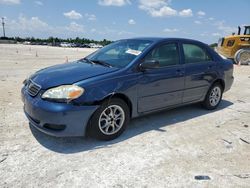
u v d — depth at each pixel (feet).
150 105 14.93
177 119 17.02
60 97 11.78
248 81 33.35
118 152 12.14
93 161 11.26
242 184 9.91
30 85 13.25
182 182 9.93
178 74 15.99
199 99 18.19
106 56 16.01
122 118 13.67
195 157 11.91
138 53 14.67
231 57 56.70
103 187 9.47
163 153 12.18
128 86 13.48
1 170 10.32
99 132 12.86
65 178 9.95
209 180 10.11
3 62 51.39
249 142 13.75
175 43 16.53
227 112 19.07
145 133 14.44
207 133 14.80
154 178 10.13
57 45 265.54
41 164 10.87
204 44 18.70
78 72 13.30
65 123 11.73
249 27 57.41
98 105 12.42
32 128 14.47
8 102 19.35
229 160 11.75
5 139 13.01
